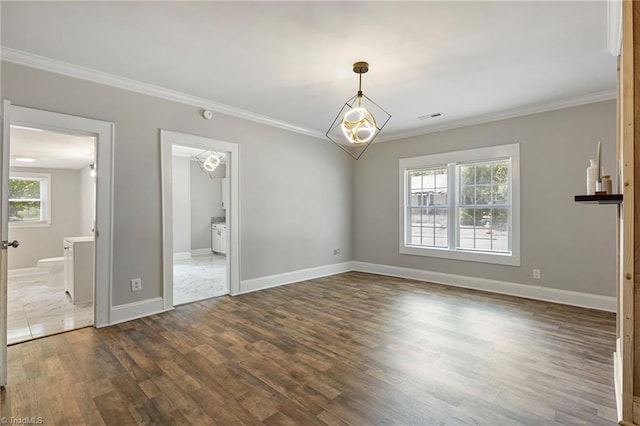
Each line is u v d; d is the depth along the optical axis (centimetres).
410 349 255
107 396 192
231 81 327
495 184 443
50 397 191
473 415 173
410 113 427
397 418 171
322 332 292
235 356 245
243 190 435
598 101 359
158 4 204
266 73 308
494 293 428
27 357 243
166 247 356
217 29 233
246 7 207
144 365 230
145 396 193
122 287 324
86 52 266
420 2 202
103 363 234
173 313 347
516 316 334
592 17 218
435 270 497
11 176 638
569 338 276
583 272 370
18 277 560
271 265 470
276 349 257
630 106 158
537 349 254
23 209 652
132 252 331
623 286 161
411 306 371
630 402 159
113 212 318
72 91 294
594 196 174
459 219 477
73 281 385
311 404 184
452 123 471
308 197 526
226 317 334
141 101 338
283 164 487
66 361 236
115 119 320
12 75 263
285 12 213
